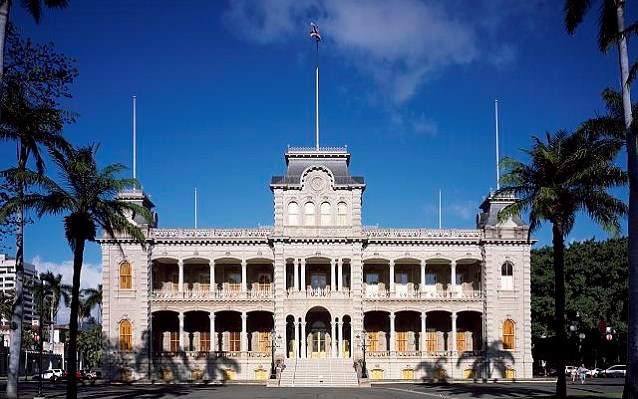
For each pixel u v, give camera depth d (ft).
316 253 336.70
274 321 333.01
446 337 351.67
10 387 195.62
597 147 194.49
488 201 347.15
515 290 335.88
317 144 347.56
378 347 349.61
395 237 341.41
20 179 188.96
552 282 361.30
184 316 342.03
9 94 188.34
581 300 346.95
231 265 354.13
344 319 341.62
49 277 472.85
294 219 339.16
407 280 353.51
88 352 559.38
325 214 340.39
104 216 205.36
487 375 331.36
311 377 299.38
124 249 336.49
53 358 574.15
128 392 244.63
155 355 333.42
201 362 334.65
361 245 338.54
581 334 289.74
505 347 333.42
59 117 196.95
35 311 523.29
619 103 176.04
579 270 360.69
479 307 339.57
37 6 176.96
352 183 341.41
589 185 199.72
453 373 334.44
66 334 524.52
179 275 343.87
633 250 157.99
